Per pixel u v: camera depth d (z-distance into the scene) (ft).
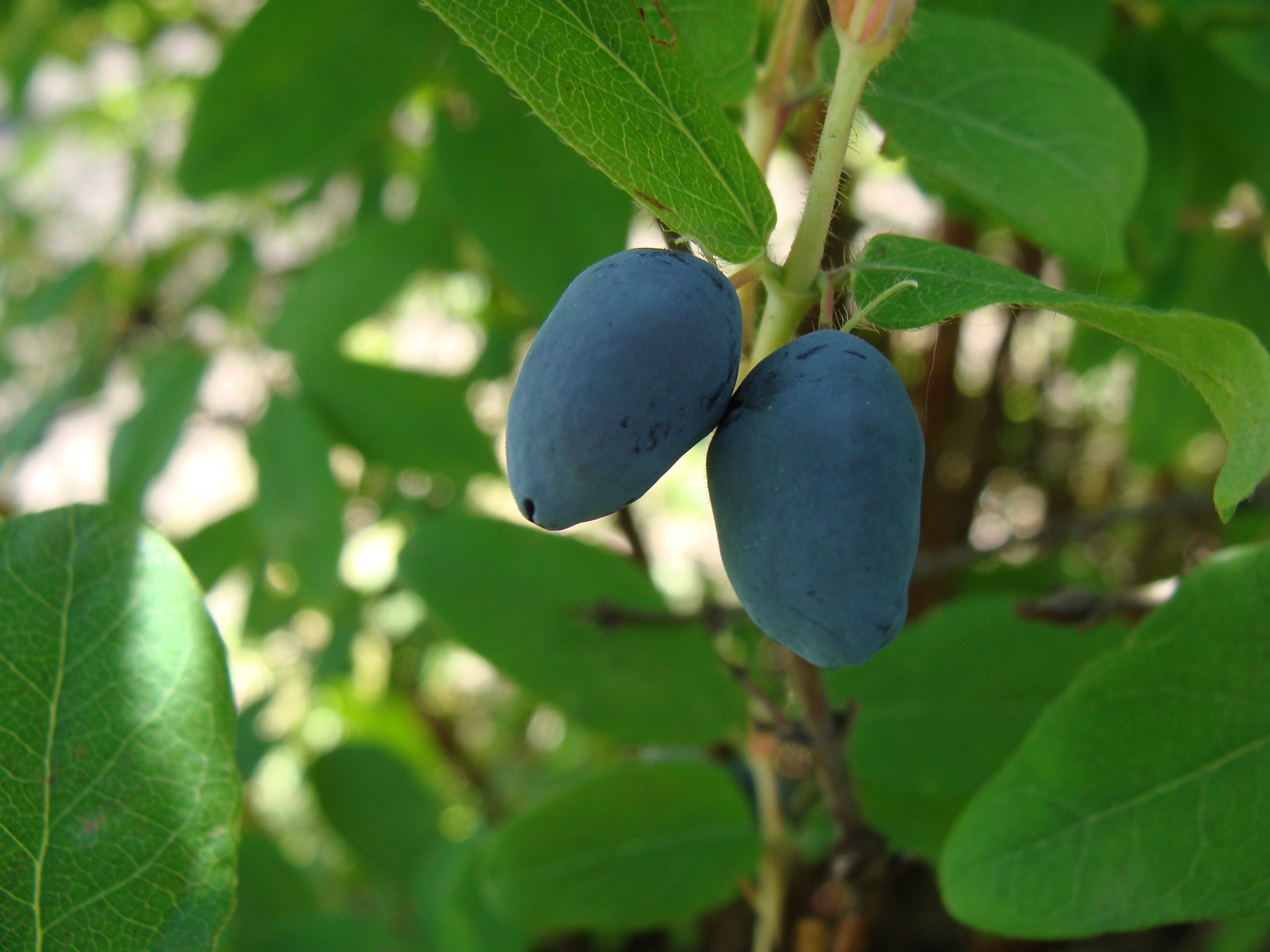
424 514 0.73
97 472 0.93
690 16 0.29
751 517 0.21
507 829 0.40
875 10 0.22
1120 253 0.34
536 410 0.21
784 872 0.40
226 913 0.25
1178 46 0.46
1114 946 0.71
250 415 0.58
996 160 0.34
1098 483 0.87
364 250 0.57
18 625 0.25
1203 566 0.29
